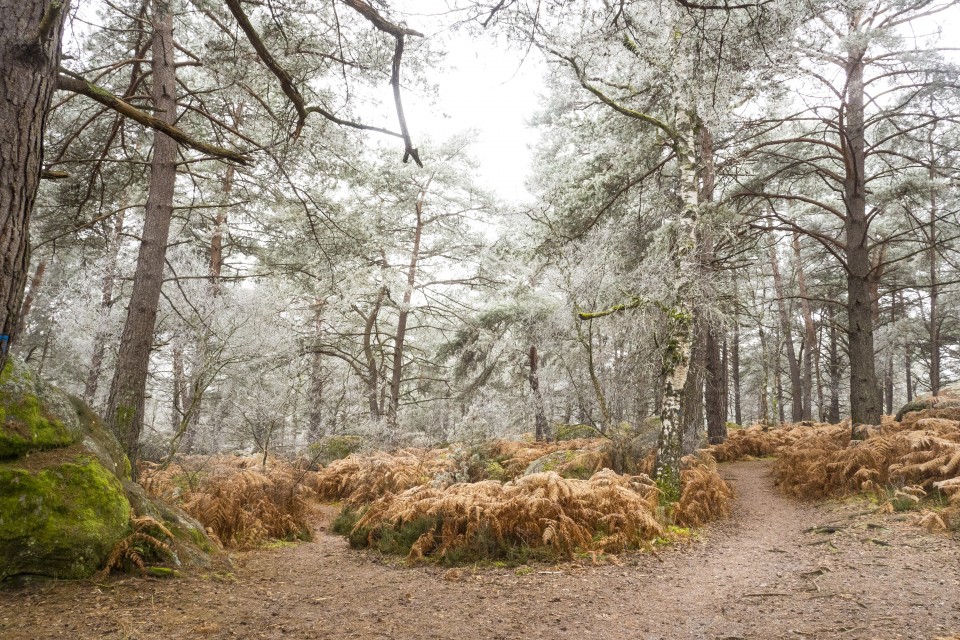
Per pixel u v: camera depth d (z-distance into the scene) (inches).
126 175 488.1
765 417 933.8
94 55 415.2
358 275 655.1
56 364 886.4
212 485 343.3
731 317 582.2
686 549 283.6
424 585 229.3
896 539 262.5
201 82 547.8
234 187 610.2
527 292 691.4
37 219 492.1
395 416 745.0
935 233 768.9
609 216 569.9
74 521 191.6
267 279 650.2
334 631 170.6
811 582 211.9
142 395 351.3
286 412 558.3
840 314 1098.7
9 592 171.9
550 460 469.7
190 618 170.1
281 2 195.2
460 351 871.7
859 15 487.5
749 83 356.8
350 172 498.6
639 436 472.7
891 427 482.6
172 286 566.9
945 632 152.4
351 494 486.9
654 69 381.7
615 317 476.7
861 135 538.0
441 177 740.0
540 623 181.6
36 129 87.4
